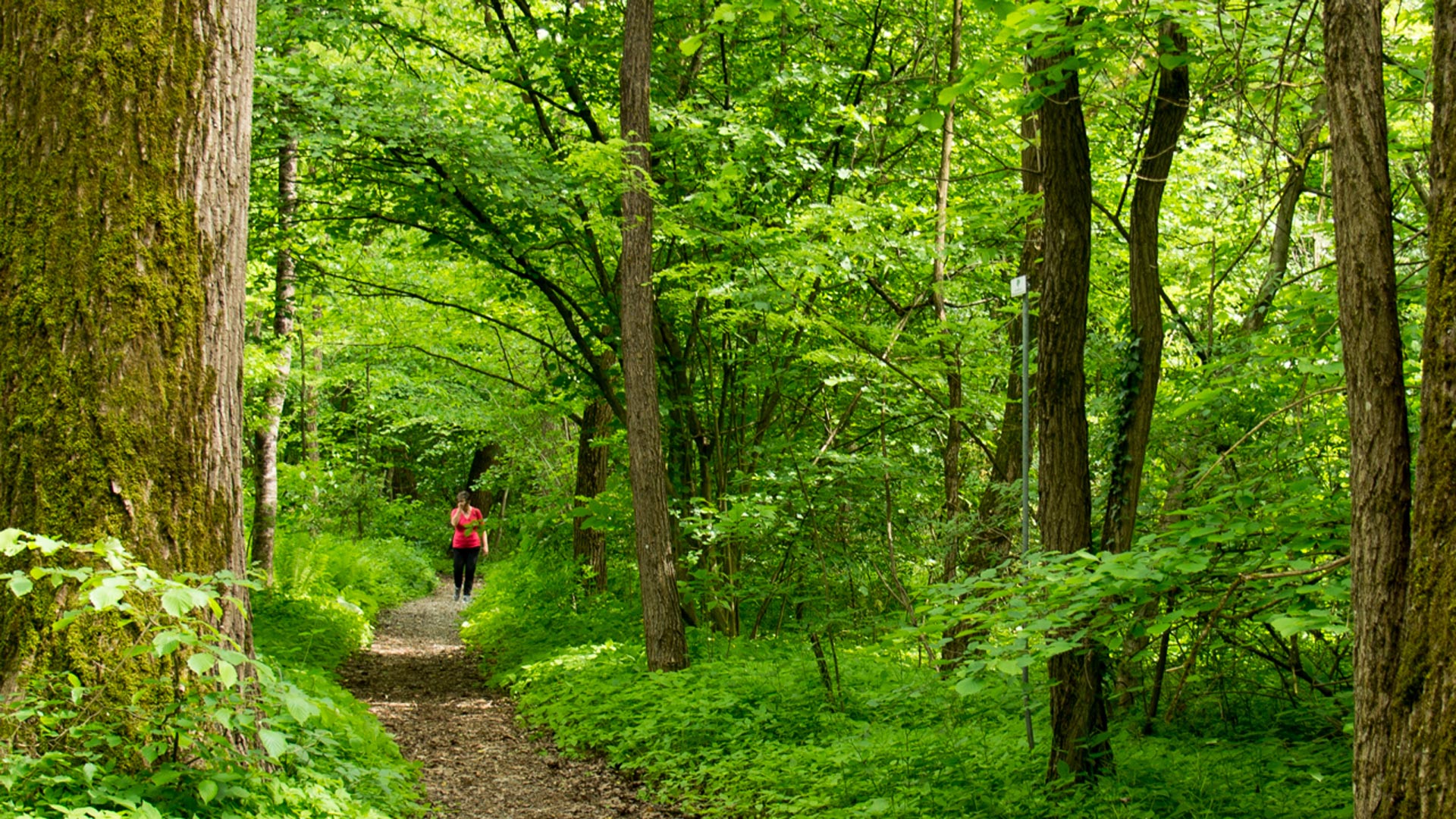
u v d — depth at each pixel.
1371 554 2.79
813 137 10.50
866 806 4.86
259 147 9.63
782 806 5.16
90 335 3.94
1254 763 4.82
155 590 3.55
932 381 9.06
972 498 11.03
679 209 9.13
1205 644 5.13
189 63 4.19
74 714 3.57
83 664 3.79
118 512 3.93
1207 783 4.54
